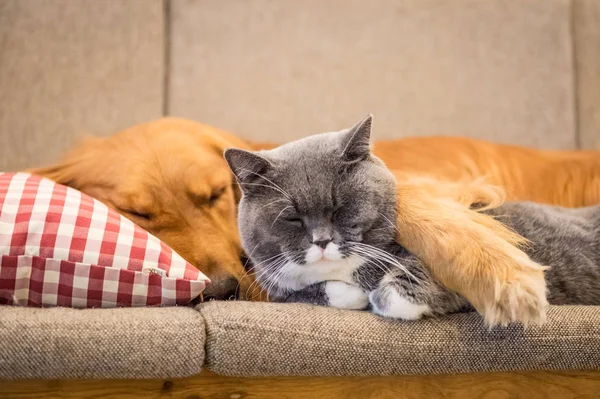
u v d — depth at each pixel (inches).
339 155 50.4
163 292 48.0
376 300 47.8
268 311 45.4
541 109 98.7
